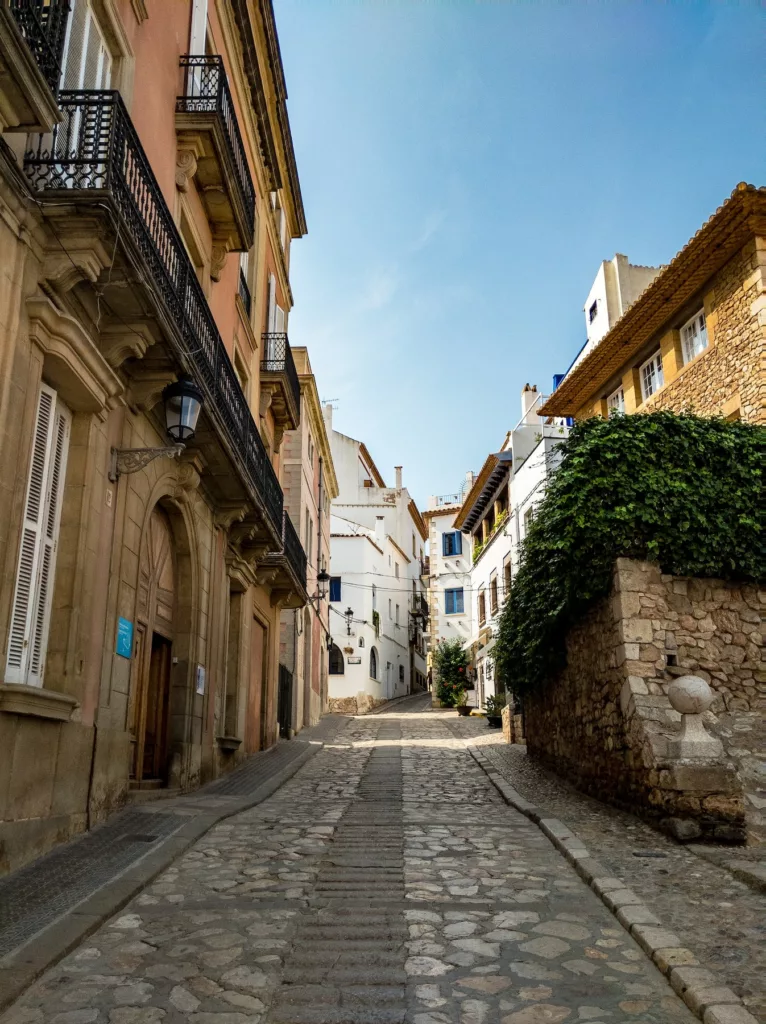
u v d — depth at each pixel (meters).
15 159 6.14
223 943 5.17
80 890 5.93
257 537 15.04
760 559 10.79
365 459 59.75
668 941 5.07
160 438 10.05
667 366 18.55
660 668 10.07
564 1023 4.10
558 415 23.78
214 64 11.07
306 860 7.41
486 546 32.41
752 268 15.58
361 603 42.22
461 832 8.80
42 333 6.66
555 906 6.04
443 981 4.62
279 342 18.42
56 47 6.53
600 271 26.08
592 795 10.98
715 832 7.96
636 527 10.70
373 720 30.64
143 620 10.30
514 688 15.41
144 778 10.64
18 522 6.37
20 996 4.32
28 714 6.42
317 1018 4.14
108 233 6.77
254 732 17.16
